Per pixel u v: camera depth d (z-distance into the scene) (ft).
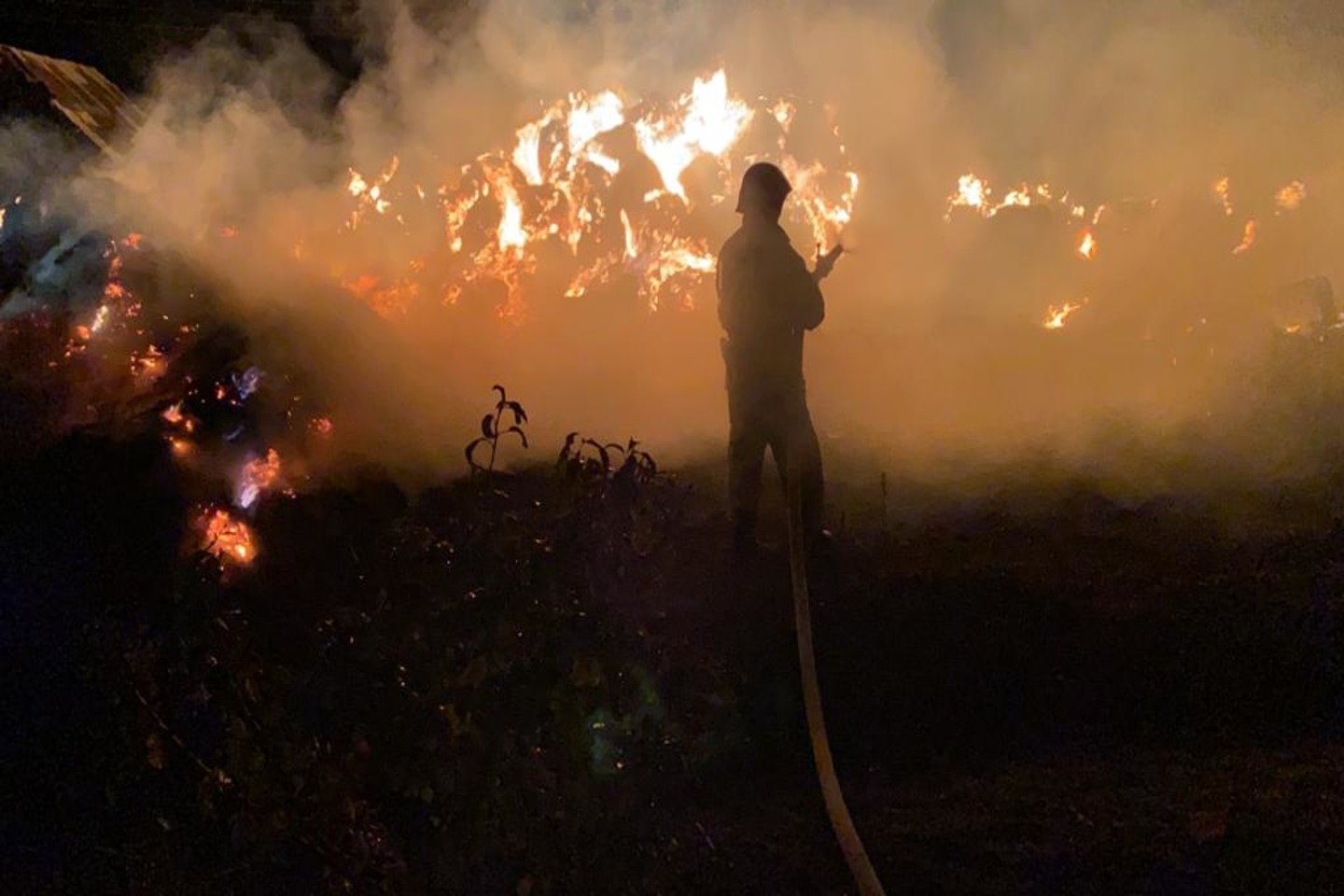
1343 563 25.91
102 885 14.12
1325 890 15.12
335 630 15.43
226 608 15.46
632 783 16.81
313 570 16.30
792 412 25.98
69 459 17.02
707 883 15.75
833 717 20.18
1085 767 18.78
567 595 16.34
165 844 14.44
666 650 17.33
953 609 23.94
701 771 18.26
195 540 16.38
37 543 16.10
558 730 15.80
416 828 15.16
